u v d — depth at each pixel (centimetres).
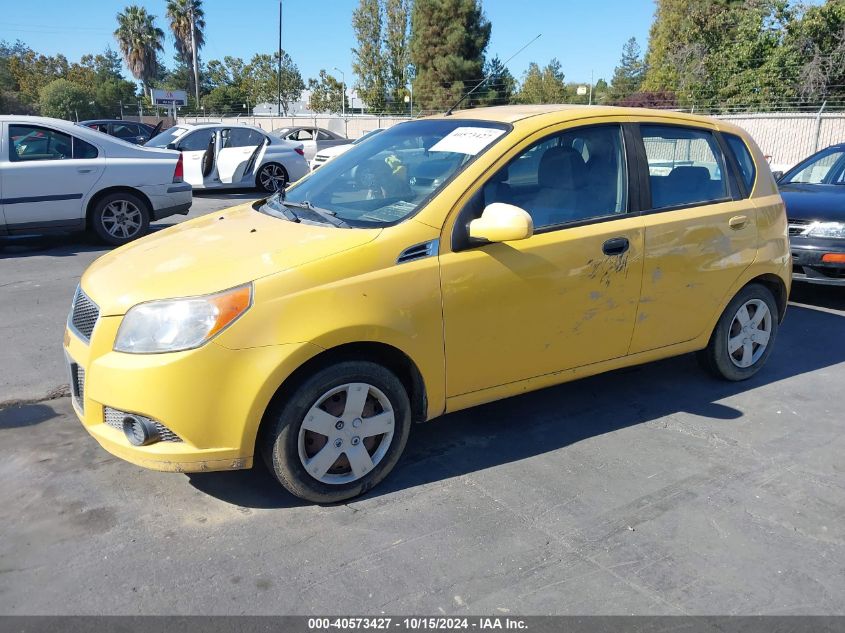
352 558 292
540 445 394
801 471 371
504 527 316
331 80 6431
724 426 422
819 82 2852
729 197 450
